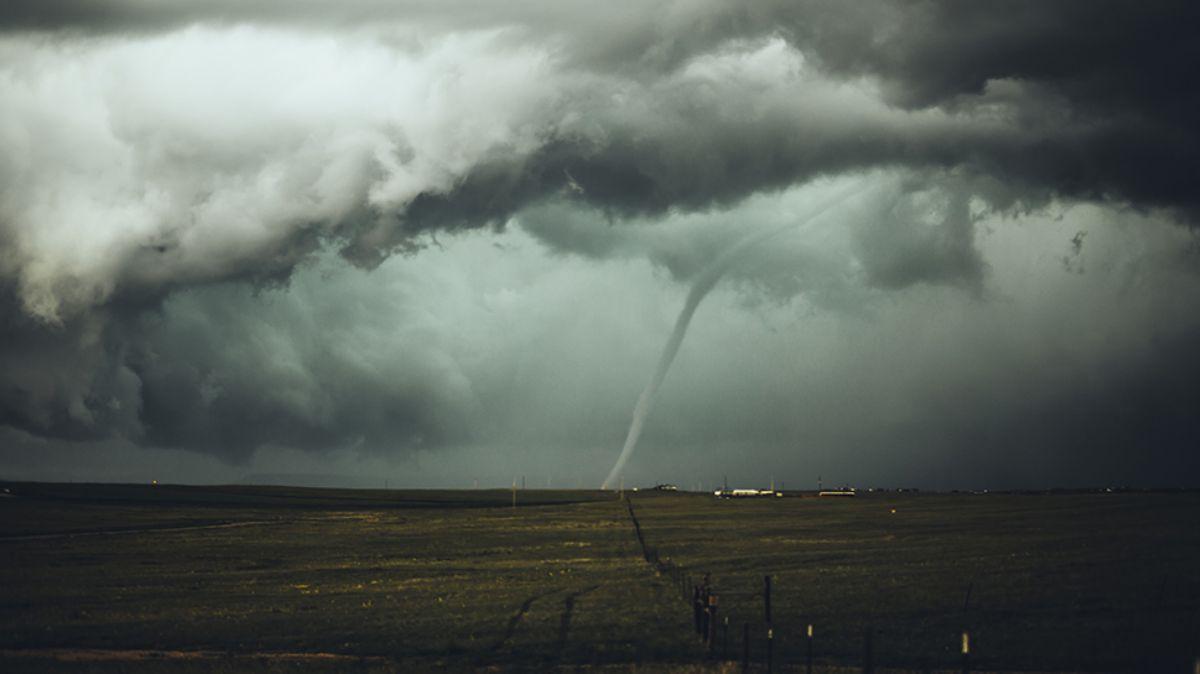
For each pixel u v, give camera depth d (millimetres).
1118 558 83188
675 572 92188
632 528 156750
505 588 85438
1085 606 62625
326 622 70188
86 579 101312
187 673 54469
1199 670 28047
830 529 142375
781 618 63969
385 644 61625
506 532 155000
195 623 71438
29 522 185125
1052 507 162000
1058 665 49156
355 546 136500
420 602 78562
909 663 50656
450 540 143125
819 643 55719
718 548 117062
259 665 56625
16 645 64688
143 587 94000
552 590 82688
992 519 143625
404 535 154000
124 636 66750
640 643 57469
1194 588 67312
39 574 106000
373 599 81625
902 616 62844
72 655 61062
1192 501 153875
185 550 132625
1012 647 52844
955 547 102875
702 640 57219
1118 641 53250
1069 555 87312
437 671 53688
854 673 48531
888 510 186750
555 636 61000
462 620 68500
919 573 81750
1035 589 69438
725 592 76938
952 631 57562
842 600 69812
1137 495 186750
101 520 190750
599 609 70438
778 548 114062
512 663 54875
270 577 101125
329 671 54688
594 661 54062
